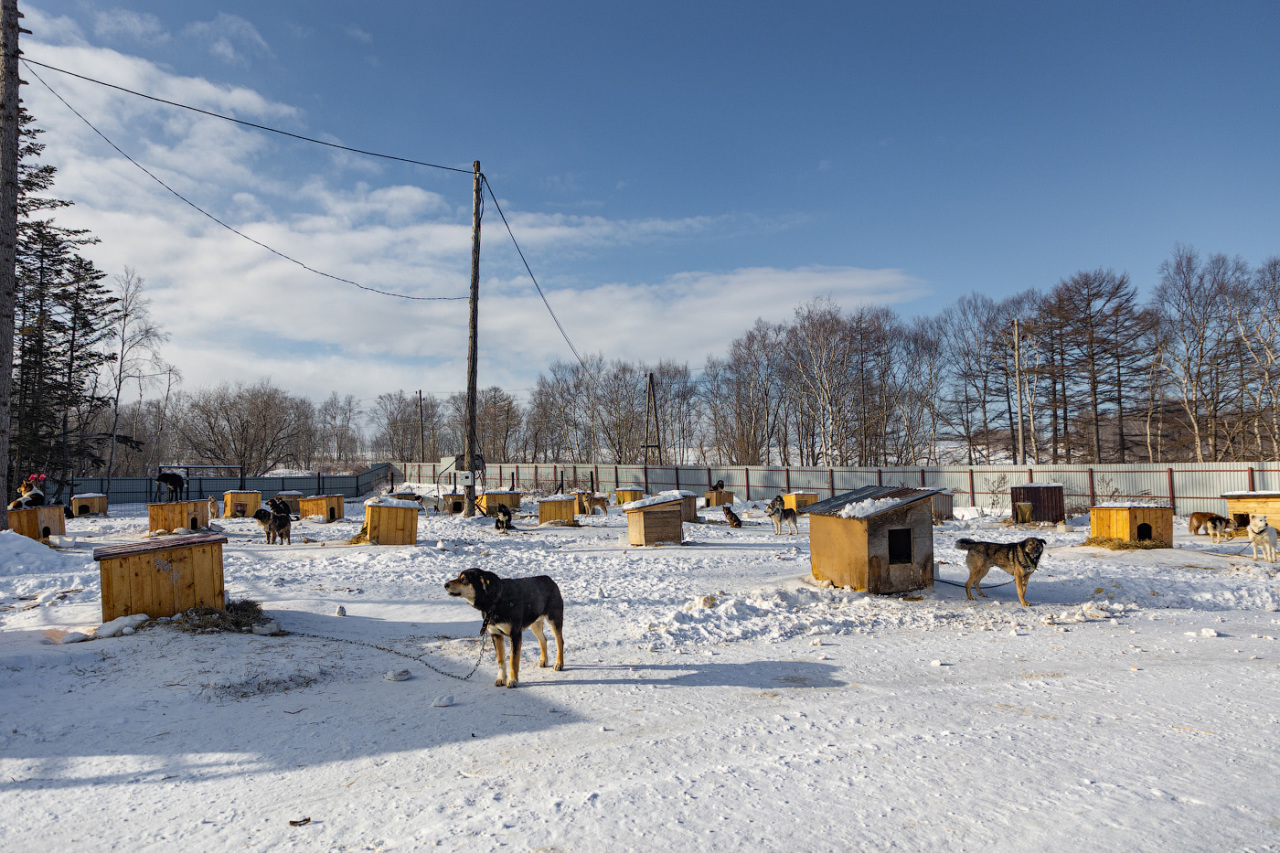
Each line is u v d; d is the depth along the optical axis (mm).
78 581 11734
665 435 76125
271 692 5953
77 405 45375
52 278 43688
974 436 57625
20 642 7219
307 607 9617
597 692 6062
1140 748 4637
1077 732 4988
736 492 42812
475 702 5766
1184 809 3648
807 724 5195
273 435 76750
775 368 63312
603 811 3715
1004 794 3881
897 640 8367
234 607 8648
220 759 4539
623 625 9000
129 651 6875
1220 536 19641
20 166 38750
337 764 4457
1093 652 7691
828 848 3266
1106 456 50375
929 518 11250
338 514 28875
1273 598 11305
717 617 9352
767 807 3744
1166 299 46156
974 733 4977
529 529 23641
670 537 19047
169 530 20797
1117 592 11508
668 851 3254
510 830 3504
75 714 5324
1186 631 8844
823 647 7973
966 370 58656
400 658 7211
